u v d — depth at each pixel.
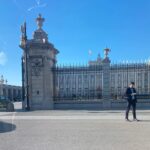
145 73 24.83
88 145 8.45
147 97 24.08
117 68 24.80
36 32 25.25
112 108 23.94
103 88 24.56
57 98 25.08
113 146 8.30
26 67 24.66
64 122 14.01
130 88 14.80
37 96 24.61
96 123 13.45
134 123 13.40
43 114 19.02
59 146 8.35
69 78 25.58
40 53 24.80
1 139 9.55
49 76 24.88
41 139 9.48
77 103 24.70
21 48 25.08
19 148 8.16
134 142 8.84
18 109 25.86
